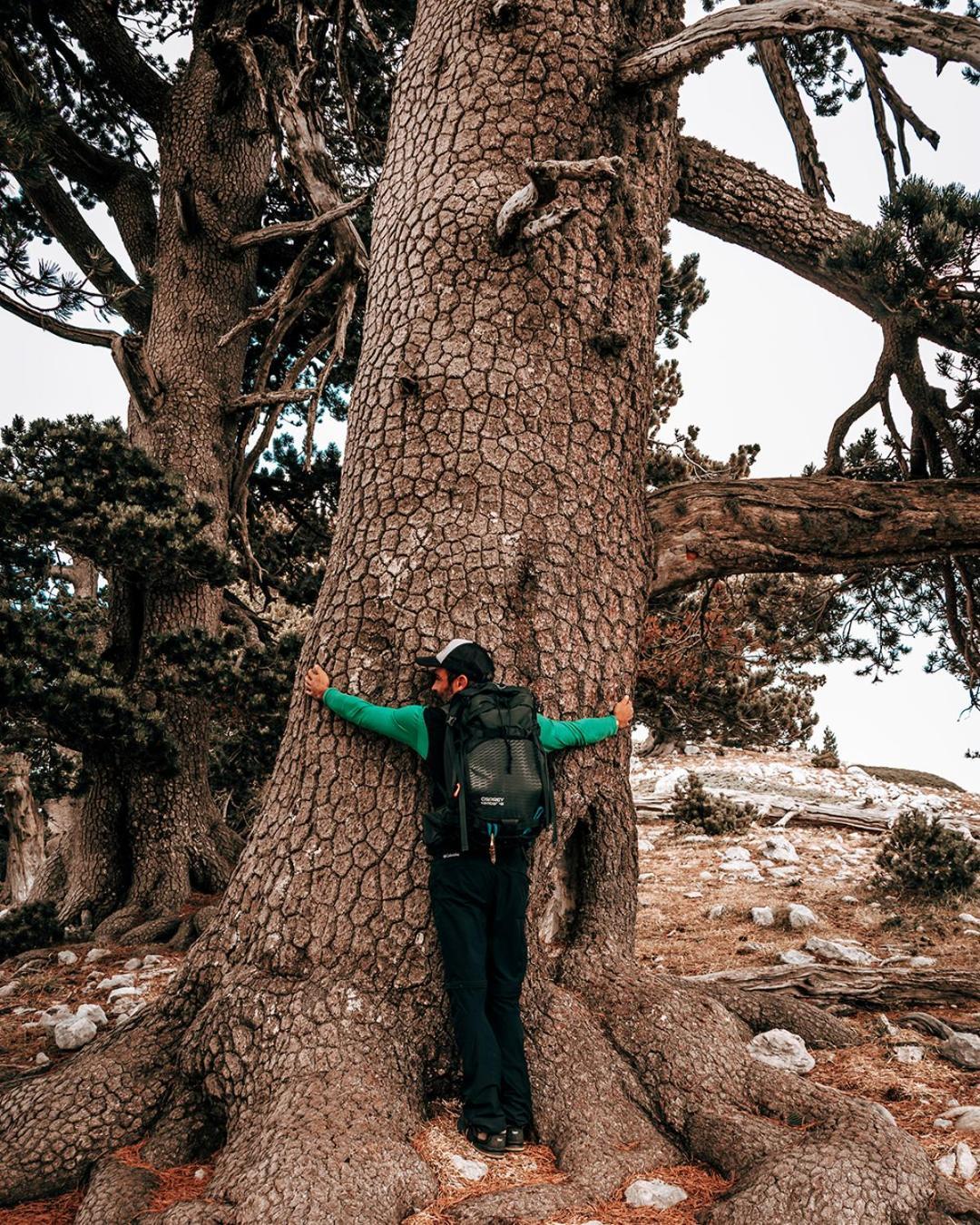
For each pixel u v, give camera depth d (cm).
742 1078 397
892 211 486
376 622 448
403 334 484
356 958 409
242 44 974
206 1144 393
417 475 459
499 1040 396
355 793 428
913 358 649
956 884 880
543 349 475
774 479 559
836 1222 309
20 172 775
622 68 505
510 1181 356
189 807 967
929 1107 421
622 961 452
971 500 552
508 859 396
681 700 1634
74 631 859
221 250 1048
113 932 880
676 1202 341
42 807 1741
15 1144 380
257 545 1280
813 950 688
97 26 1043
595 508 476
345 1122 352
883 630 952
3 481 842
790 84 768
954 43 404
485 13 509
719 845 1230
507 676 439
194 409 1021
